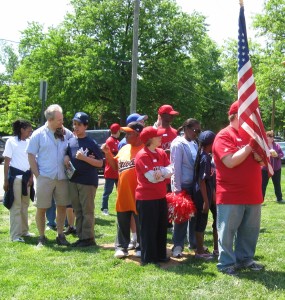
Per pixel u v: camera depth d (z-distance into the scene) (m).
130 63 32.72
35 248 6.59
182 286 4.84
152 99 35.75
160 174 5.51
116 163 6.39
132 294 4.62
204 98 41.41
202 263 5.73
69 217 7.73
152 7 35.00
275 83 31.81
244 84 5.11
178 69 35.69
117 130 9.45
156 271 5.40
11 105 39.06
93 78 30.61
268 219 9.02
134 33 18.19
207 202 5.75
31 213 9.59
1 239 7.21
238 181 5.07
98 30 34.84
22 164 7.16
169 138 6.91
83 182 6.66
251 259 5.46
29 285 4.92
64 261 5.84
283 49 33.72
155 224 5.65
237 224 5.20
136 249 6.18
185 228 6.11
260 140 4.96
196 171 5.85
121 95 32.94
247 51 5.23
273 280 5.00
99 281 5.03
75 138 6.80
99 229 8.05
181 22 35.31
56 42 33.06
